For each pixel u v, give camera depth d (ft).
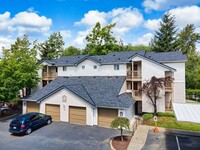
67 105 71.36
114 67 92.68
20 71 86.58
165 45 173.47
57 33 189.67
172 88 82.79
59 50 191.31
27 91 113.80
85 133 57.41
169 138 52.01
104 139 51.72
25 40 101.55
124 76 88.63
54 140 51.29
